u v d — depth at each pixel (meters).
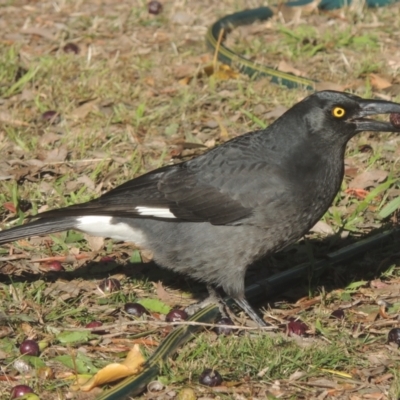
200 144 13.76
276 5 19.11
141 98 15.44
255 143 10.34
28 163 13.25
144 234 10.43
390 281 11.06
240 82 15.82
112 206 10.29
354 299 10.63
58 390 8.67
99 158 13.55
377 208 12.47
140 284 10.94
